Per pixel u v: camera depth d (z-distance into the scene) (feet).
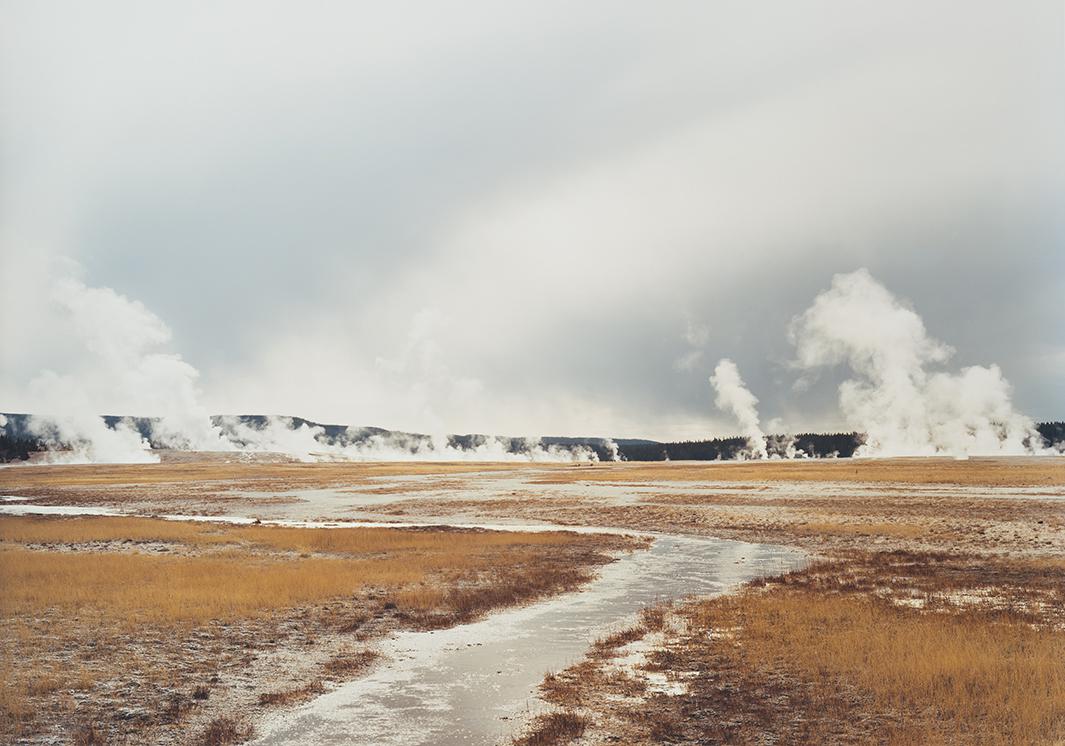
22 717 41.32
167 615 66.18
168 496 249.75
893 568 94.32
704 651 53.88
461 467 477.77
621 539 132.87
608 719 40.29
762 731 38.06
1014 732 36.11
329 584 81.15
